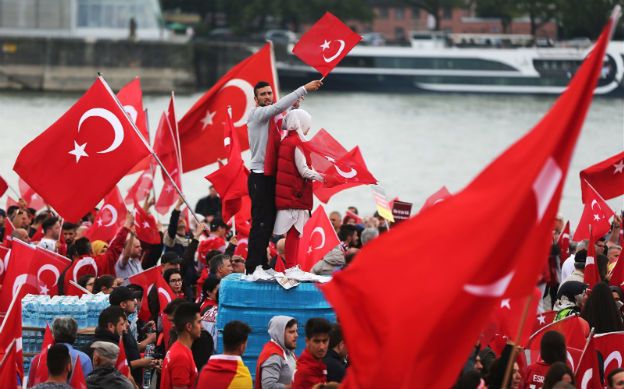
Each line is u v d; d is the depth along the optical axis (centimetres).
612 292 3338
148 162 4716
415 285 1883
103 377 2530
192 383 2595
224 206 3319
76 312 2939
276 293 2856
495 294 1891
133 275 3441
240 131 4381
